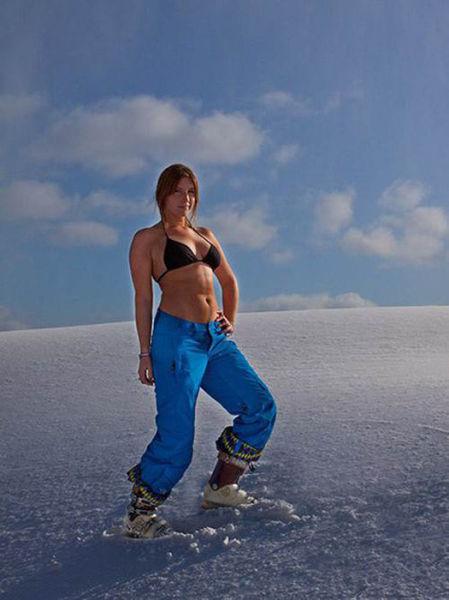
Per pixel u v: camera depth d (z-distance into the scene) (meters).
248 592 2.46
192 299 3.29
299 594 2.39
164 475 3.11
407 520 2.85
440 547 2.57
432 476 3.29
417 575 2.40
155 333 3.26
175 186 3.37
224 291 3.64
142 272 3.32
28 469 4.32
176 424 3.15
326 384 6.46
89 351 9.59
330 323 11.12
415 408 4.74
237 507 3.25
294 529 2.94
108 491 3.72
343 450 3.88
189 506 3.41
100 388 7.34
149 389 7.08
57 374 8.29
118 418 5.69
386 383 6.15
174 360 3.19
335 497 3.21
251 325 11.20
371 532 2.79
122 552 2.96
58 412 6.24
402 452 3.72
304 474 3.56
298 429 4.45
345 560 2.59
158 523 3.10
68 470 4.20
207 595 2.49
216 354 3.34
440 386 5.65
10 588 2.75
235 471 3.29
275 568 2.61
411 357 8.41
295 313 12.41
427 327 10.51
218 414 5.51
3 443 5.15
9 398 7.12
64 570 2.86
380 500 3.10
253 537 2.91
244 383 3.31
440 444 3.79
